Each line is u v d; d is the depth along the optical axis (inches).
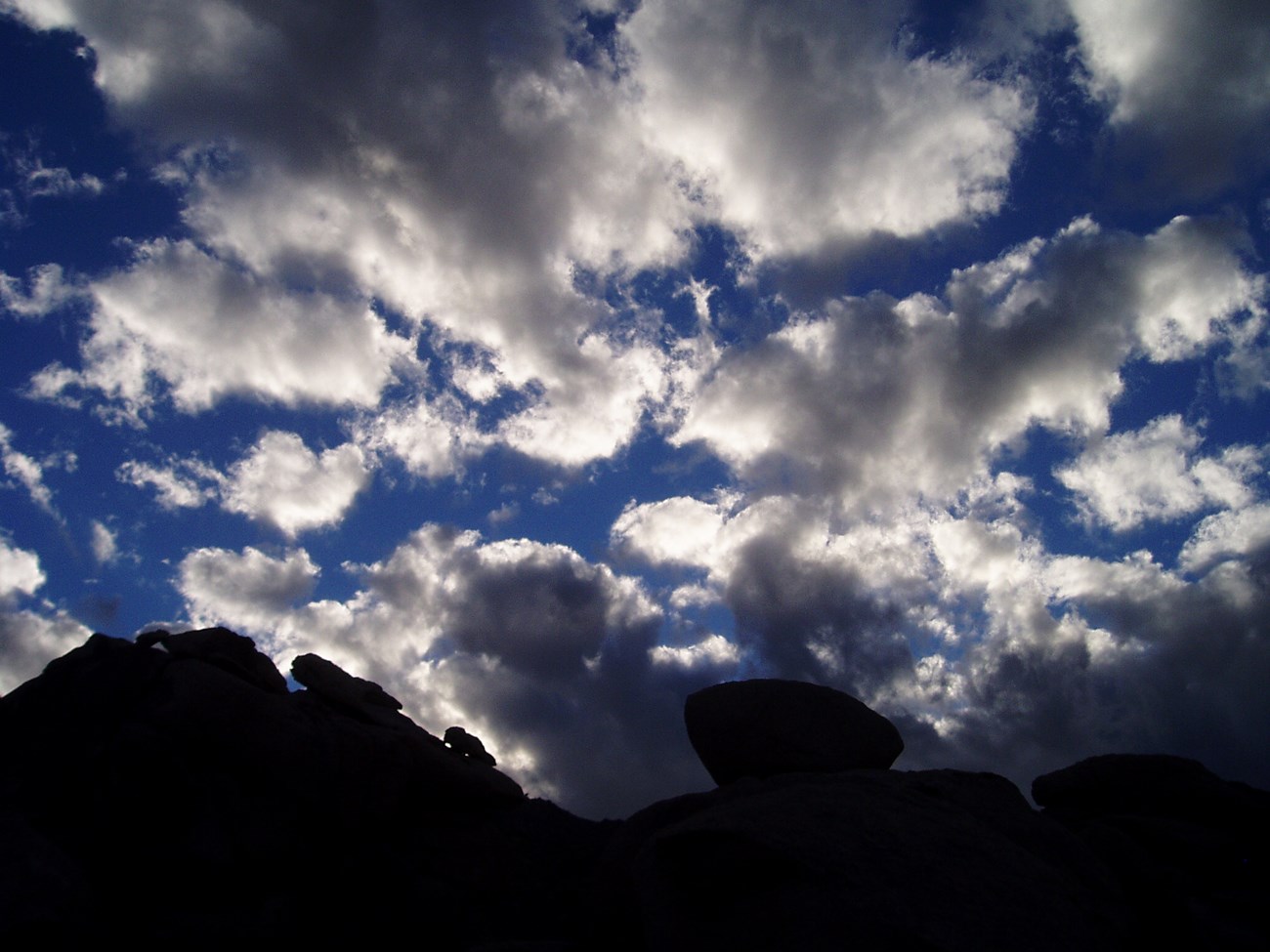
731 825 355.9
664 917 347.9
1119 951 353.4
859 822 371.6
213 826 440.5
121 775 435.5
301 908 453.4
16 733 482.3
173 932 406.3
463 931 477.4
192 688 470.6
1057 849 420.8
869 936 309.3
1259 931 420.8
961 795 447.2
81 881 399.2
